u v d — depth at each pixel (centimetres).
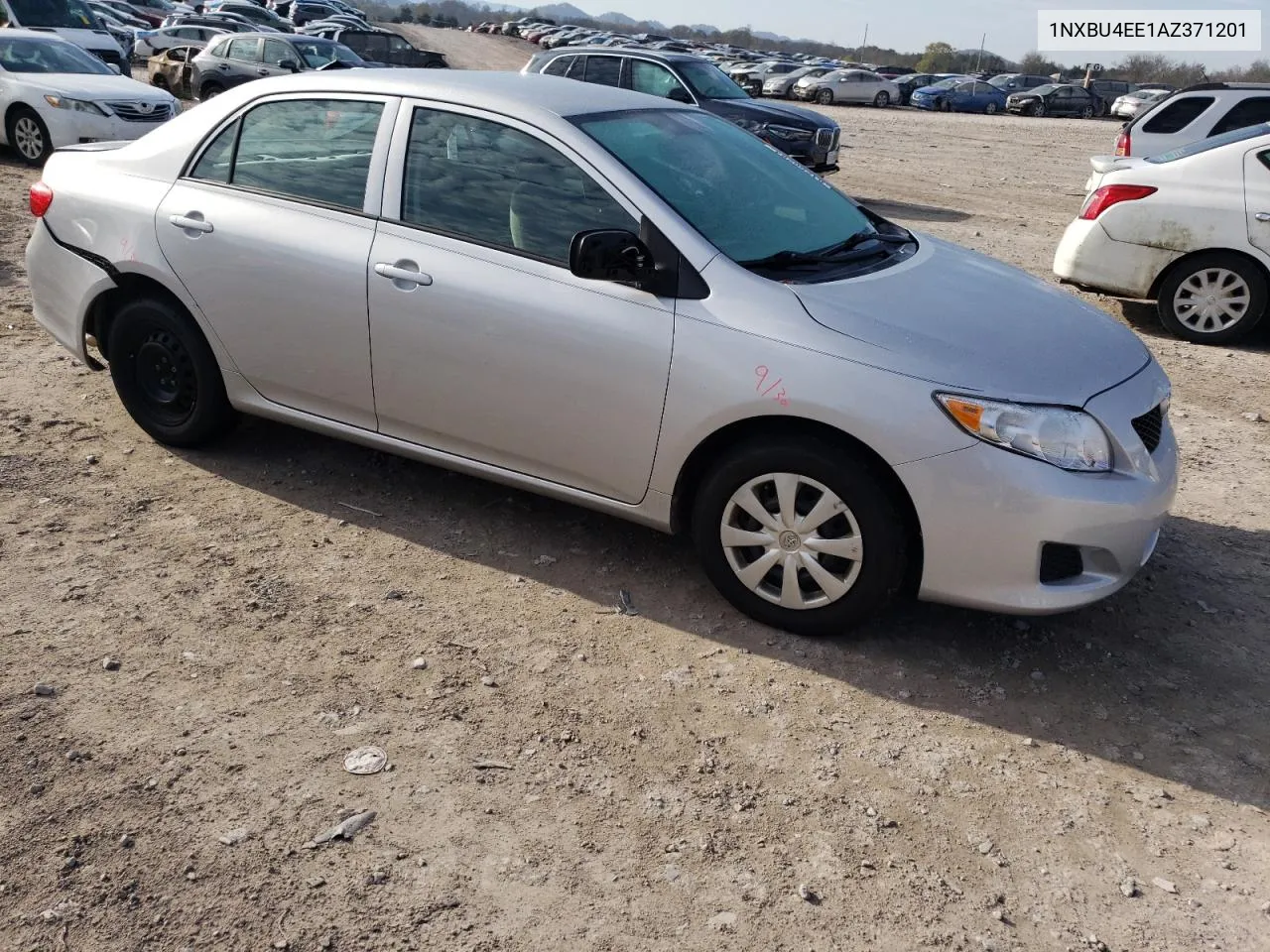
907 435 332
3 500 443
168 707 322
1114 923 263
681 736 324
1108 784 313
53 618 363
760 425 363
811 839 286
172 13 4106
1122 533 339
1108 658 377
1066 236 849
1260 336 823
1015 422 330
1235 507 506
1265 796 311
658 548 438
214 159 456
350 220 418
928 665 367
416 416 420
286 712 323
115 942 242
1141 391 365
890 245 431
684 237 366
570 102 412
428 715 326
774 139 1351
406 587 398
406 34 7306
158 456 494
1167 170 790
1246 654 383
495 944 247
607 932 253
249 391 462
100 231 474
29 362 604
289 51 1877
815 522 356
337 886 261
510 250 389
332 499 465
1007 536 333
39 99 1213
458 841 278
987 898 269
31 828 273
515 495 477
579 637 373
